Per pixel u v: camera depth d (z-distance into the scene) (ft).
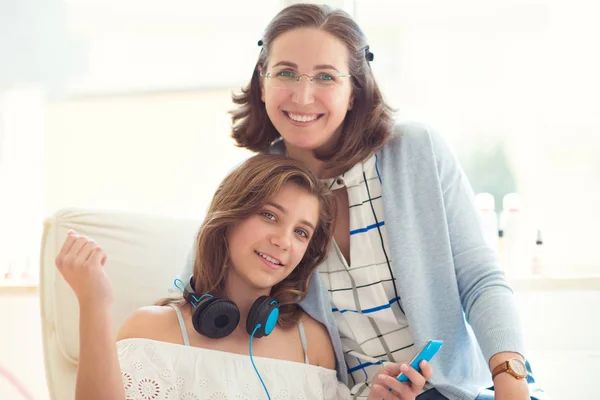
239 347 4.35
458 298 4.48
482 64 6.86
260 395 4.14
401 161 4.66
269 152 5.11
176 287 4.75
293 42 4.41
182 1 6.91
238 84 6.89
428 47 6.88
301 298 4.66
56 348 4.82
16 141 6.99
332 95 4.40
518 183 6.88
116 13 6.95
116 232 5.11
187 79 6.92
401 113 6.91
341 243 4.74
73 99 6.98
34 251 6.96
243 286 4.44
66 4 7.00
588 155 6.79
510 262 6.75
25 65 7.00
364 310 4.57
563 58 6.79
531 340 6.73
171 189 6.94
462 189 4.70
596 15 6.74
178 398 3.99
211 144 6.91
